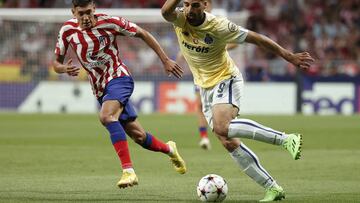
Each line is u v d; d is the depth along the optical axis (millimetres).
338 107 79375
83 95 81625
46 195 24547
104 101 24578
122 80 24859
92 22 24281
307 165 34531
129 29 24625
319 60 85938
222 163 35312
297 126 60875
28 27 84875
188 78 80562
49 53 84000
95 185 27328
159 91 81188
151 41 25000
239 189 26328
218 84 23625
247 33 23078
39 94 82000
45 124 64062
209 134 55688
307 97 79938
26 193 25031
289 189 26281
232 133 22609
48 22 84750
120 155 23609
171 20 23062
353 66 83875
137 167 33844
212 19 22984
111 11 79062
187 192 25469
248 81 81250
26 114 77562
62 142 47562
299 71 78438
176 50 84125
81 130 57875
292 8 99312
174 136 52156
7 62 82750
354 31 94812
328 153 40438
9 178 29516
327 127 59969
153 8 102000
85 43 24484
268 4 101062
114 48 24891
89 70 24969
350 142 47500
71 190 25891
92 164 35000
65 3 102938
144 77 82000
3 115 75812
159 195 24656
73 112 81312
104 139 49906
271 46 23016
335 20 97375
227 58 24094
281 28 98250
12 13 80375
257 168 23203
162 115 76062
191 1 22625
